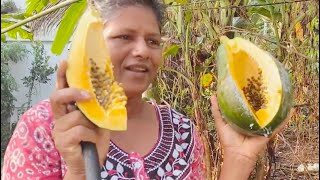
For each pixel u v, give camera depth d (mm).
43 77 3467
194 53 1317
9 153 745
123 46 742
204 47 1307
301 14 1267
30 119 741
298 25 1347
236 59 819
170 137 834
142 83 760
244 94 800
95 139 569
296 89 1414
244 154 803
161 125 842
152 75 777
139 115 832
